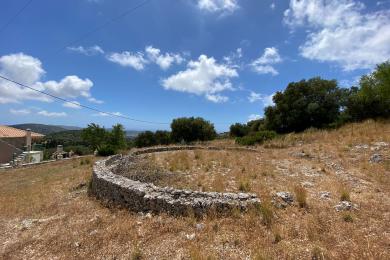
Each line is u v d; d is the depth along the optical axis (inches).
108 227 302.8
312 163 580.7
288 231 251.0
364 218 271.1
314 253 212.1
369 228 250.4
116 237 277.6
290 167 543.8
